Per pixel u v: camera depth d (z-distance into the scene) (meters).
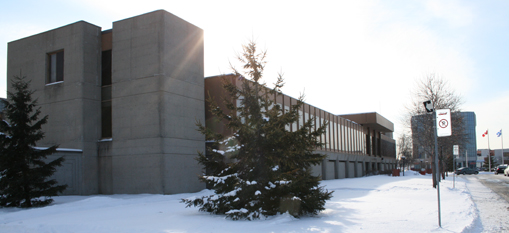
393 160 85.06
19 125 16.17
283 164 11.47
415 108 32.75
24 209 15.48
